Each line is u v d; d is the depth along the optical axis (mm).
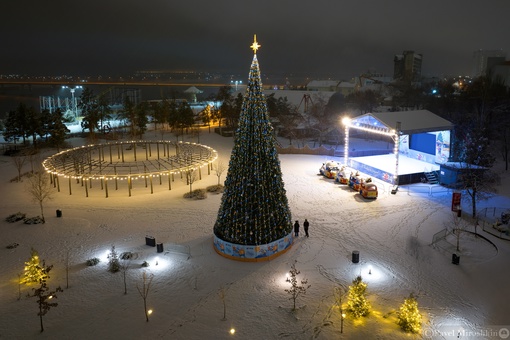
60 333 21688
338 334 21391
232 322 22531
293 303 24234
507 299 24406
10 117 73125
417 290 25531
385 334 21344
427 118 51688
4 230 35875
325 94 112062
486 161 48625
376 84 155375
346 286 26047
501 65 143000
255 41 29031
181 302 24500
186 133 91062
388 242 32562
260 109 29312
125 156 67750
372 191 42719
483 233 33531
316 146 74875
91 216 39250
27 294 25391
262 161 29547
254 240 29531
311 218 37938
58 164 52469
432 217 37562
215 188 46969
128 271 28219
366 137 82188
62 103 149500
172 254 30812
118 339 21250
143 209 41094
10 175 55750
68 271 28266
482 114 68875
